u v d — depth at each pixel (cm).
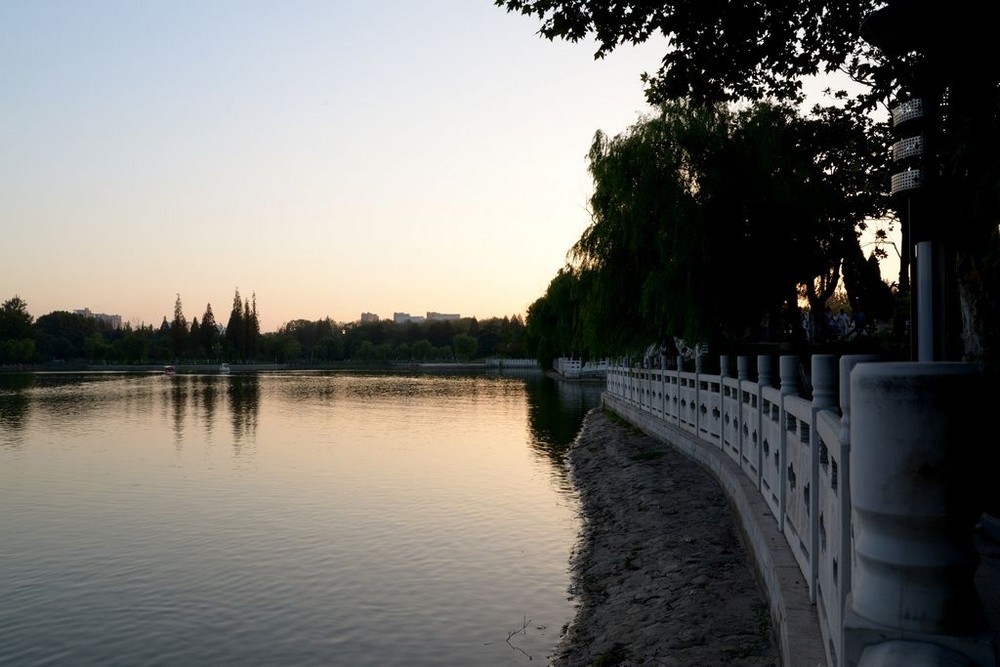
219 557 1312
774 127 1764
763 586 753
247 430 3469
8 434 3338
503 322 18988
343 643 930
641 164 1917
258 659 891
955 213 605
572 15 984
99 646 938
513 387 7525
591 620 925
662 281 1892
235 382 9644
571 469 2198
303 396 6328
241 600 1093
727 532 1090
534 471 2195
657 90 1177
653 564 1028
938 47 399
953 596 176
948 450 171
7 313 16525
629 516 1378
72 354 17650
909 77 415
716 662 635
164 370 15225
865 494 182
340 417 4156
